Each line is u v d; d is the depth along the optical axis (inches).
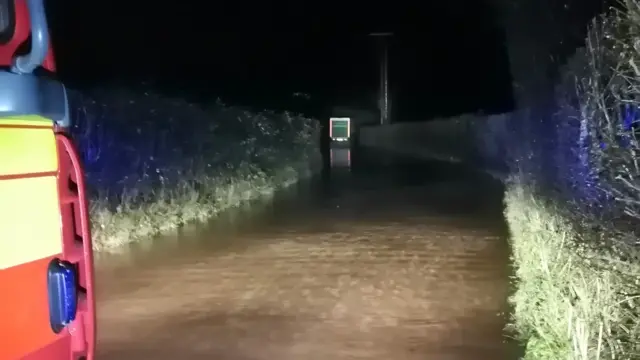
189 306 360.8
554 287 304.0
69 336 167.2
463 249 496.4
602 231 280.8
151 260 471.2
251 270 439.5
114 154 602.5
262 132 1043.9
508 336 304.0
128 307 360.2
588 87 314.2
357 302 363.6
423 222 621.3
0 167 144.3
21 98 146.5
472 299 364.5
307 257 478.0
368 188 928.9
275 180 947.3
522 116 663.1
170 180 673.6
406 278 413.1
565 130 390.6
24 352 148.5
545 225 419.2
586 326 230.5
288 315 343.0
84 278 173.5
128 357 287.0
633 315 240.2
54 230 161.9
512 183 748.6
